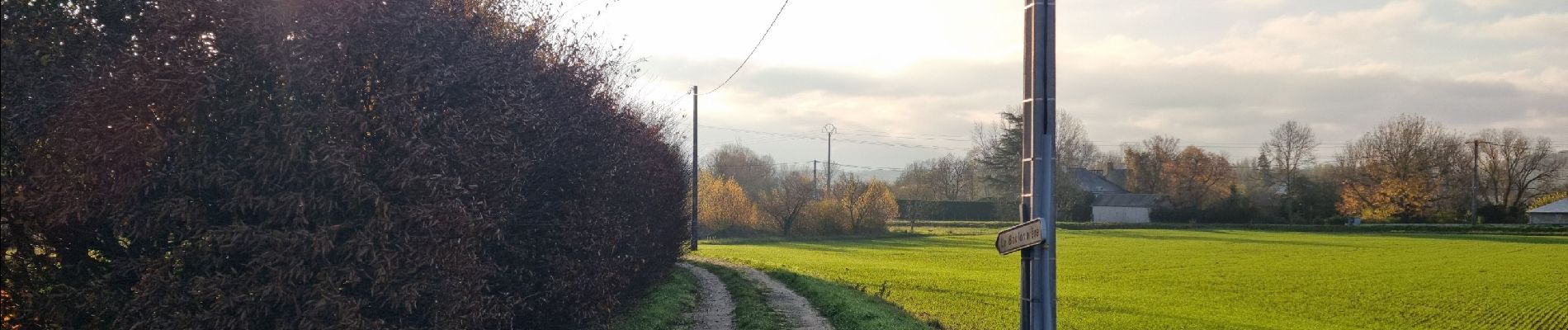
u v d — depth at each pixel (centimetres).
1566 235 8688
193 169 796
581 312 1428
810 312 2212
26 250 792
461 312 948
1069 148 12119
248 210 835
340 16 846
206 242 808
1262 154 12538
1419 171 10300
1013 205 10881
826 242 8369
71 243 820
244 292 809
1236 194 11262
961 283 3672
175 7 793
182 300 800
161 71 778
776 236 8625
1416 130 10431
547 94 1293
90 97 765
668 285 2736
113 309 806
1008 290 3309
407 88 884
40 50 795
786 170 14288
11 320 796
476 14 1115
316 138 836
